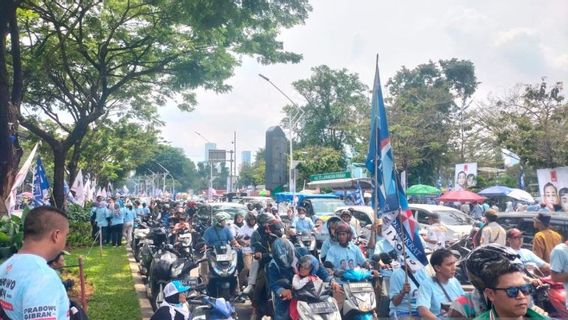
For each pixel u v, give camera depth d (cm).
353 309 648
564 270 584
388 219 636
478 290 300
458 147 3928
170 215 1769
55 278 287
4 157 1109
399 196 632
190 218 1959
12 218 762
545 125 2461
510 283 279
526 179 3666
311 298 631
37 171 1345
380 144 687
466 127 3791
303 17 1147
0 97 1107
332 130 5169
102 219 1925
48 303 275
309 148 4444
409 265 587
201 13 1083
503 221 1152
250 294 841
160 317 596
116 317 871
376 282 764
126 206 2005
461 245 1170
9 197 1116
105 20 1741
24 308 272
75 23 1619
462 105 4359
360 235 1283
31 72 1662
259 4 1094
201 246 1023
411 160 3634
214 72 1809
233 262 973
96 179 4700
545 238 791
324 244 782
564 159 2397
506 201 3105
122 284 1179
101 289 1098
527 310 291
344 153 4894
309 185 2950
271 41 1628
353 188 2505
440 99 4134
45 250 297
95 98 1841
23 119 1823
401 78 4925
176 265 842
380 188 695
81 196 2266
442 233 1180
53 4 1689
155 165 10781
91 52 1859
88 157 3538
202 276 1012
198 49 1755
